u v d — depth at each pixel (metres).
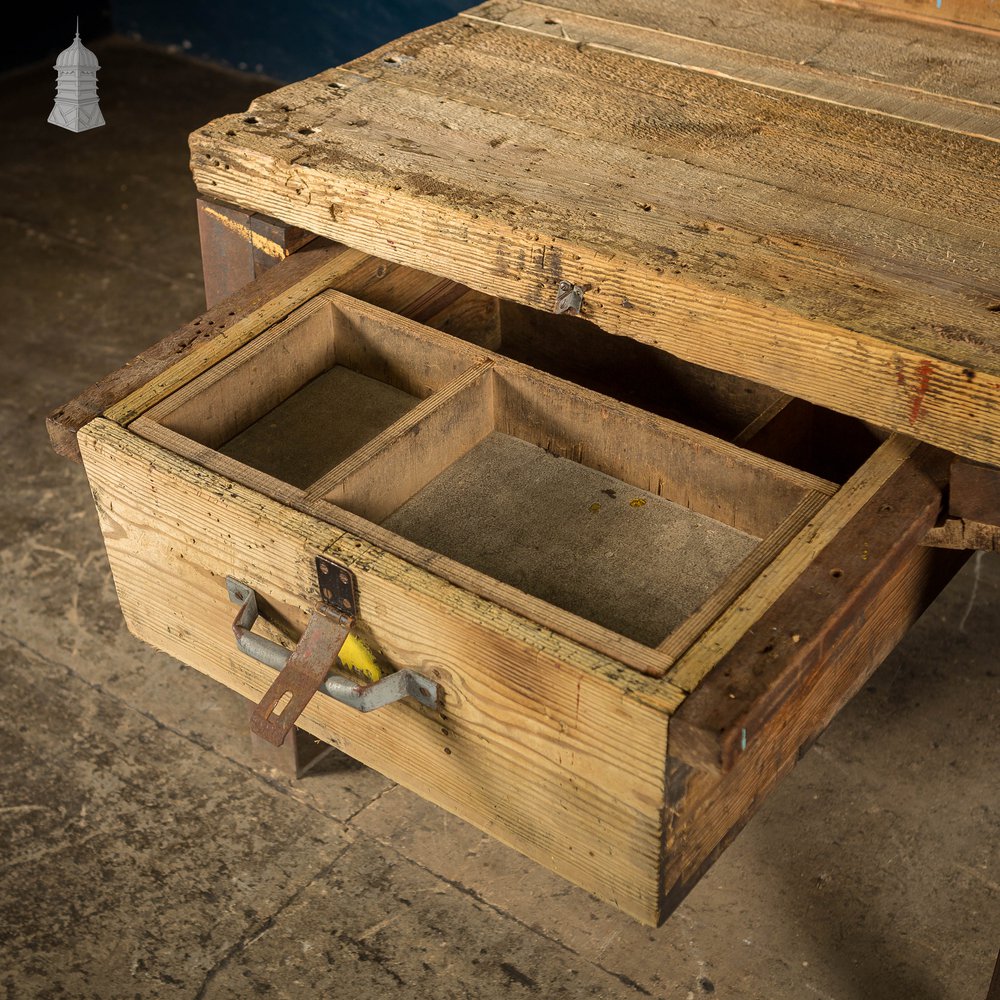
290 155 1.51
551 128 1.58
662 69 1.73
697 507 1.42
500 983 1.67
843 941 1.71
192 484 1.29
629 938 1.72
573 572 1.36
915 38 1.81
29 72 4.17
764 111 1.62
